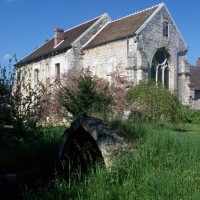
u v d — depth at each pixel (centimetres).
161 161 681
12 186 646
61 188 561
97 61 3059
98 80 1877
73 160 756
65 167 723
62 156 752
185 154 707
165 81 3014
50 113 1579
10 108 1003
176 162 674
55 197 548
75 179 610
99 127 710
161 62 2980
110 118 1073
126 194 537
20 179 676
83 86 1553
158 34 2894
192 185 557
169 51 2988
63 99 1552
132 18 3050
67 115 1589
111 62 2892
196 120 2589
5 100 998
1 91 993
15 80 1060
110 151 675
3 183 654
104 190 544
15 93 1027
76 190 561
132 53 2698
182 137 841
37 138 986
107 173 608
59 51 3350
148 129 855
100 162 680
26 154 839
